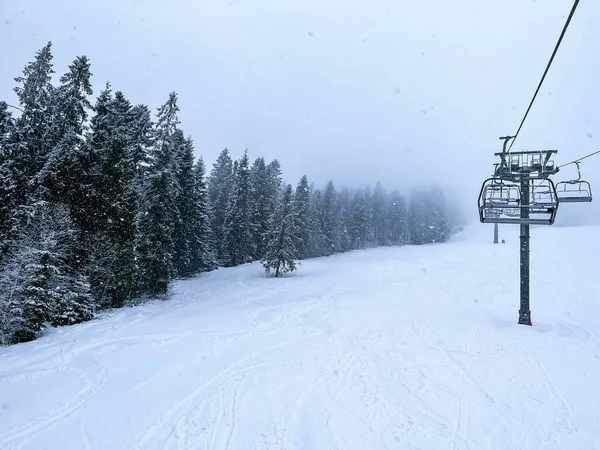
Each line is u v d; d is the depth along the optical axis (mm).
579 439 6449
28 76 20469
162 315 17984
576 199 12031
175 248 32812
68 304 16828
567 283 21656
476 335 12891
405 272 30250
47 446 6484
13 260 14758
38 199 17938
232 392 8688
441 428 6930
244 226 43625
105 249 20812
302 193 51875
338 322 15695
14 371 10117
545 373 9289
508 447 6277
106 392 8711
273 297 22109
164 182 24984
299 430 6938
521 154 13219
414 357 11031
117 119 24578
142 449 6375
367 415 7504
